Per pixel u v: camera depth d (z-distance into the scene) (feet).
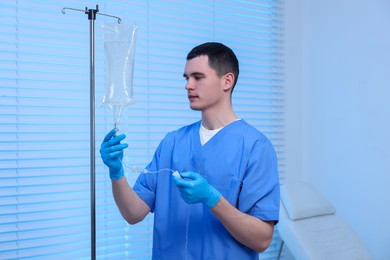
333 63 7.76
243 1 7.66
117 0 6.27
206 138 4.31
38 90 5.74
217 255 3.95
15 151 5.61
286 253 8.17
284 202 6.52
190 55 4.04
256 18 7.86
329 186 7.86
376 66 6.93
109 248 6.35
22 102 5.64
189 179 3.61
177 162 4.33
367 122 7.09
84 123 6.11
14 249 5.60
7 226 5.55
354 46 7.34
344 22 7.52
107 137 3.78
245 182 3.96
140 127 6.58
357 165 7.29
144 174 4.54
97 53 6.17
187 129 4.56
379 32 6.89
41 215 5.78
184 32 6.94
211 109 4.20
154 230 4.34
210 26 7.25
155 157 4.59
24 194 5.64
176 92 6.89
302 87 8.37
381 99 6.85
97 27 6.14
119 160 3.87
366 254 6.31
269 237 3.86
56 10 5.83
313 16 8.20
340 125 7.62
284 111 8.20
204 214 4.12
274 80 8.06
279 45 8.07
